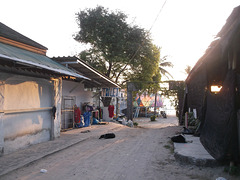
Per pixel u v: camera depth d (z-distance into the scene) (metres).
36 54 9.12
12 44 7.86
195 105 13.52
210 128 6.50
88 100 17.16
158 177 4.79
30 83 7.94
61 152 7.32
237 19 3.86
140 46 21.83
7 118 6.81
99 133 11.93
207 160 5.26
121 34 22.11
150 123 29.36
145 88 22.61
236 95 4.85
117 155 6.88
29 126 7.86
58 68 8.32
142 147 8.18
